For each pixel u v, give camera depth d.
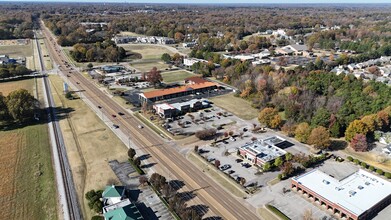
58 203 78.31
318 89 154.25
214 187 86.50
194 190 85.06
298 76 171.12
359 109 126.75
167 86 181.00
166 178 90.12
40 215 74.06
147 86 180.62
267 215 75.31
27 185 85.25
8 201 78.50
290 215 75.38
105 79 192.75
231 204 79.50
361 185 83.38
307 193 82.44
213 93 168.88
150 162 98.62
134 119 132.38
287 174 91.50
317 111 123.62
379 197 78.25
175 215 73.50
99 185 85.81
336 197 78.19
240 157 102.94
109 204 77.69
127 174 91.44
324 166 97.75
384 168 95.50
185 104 142.75
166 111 133.88
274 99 145.62
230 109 145.50
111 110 142.38
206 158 101.00
